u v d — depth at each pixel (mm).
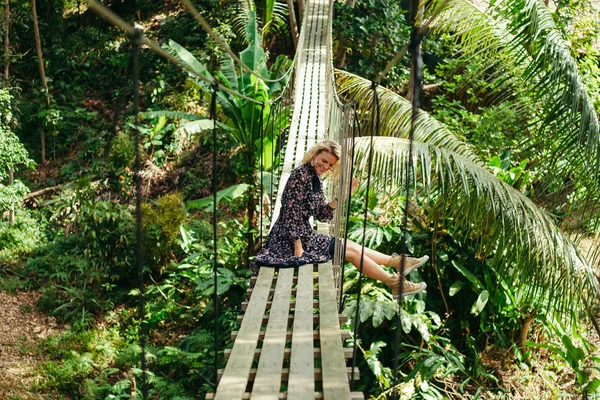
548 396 8906
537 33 9508
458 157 8414
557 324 9750
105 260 12023
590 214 9328
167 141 15883
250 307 4453
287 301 4539
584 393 8586
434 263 9320
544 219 8328
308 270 5125
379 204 10320
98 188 14125
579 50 14336
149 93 17047
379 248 9523
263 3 18203
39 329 11008
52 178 16125
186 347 9812
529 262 8117
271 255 5234
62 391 9641
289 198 5152
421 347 8906
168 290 11641
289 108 11633
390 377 8062
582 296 8141
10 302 11703
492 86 13430
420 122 10289
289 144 9125
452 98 15961
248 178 11391
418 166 8516
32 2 16984
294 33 18703
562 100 9227
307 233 5230
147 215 12180
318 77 13438
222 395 3240
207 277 11094
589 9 15320
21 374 9844
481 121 12656
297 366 3545
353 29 17078
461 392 8570
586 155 8930
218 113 12188
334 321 4180
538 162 10711
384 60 17156
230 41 17531
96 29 19516
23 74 18656
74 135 16922
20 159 14336
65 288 11570
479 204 8219
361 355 8406
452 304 9641
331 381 3355
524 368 9164
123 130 16297
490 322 9477
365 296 8570
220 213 14234
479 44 12734
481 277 9539
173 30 18484
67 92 18062
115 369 9727
